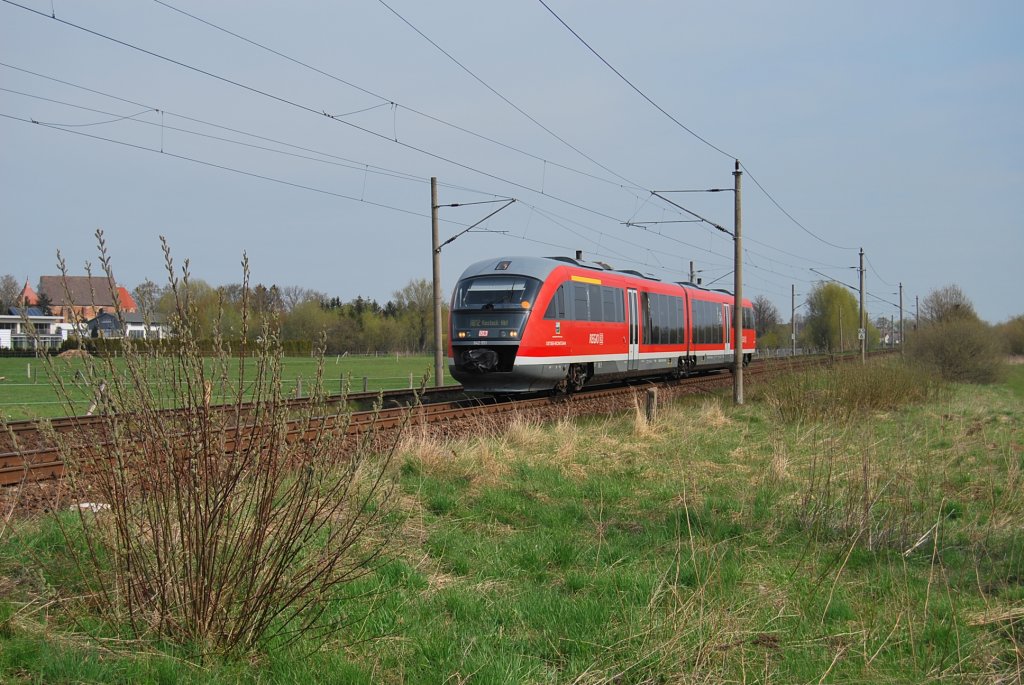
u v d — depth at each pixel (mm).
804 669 4840
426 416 15922
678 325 29031
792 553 7391
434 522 8094
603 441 13750
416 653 4945
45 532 6203
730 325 35625
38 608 4906
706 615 5434
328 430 5145
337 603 5555
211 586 4676
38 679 4152
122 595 4848
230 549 4809
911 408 19953
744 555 7250
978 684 4719
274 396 4848
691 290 31188
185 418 4734
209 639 4656
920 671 4883
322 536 6305
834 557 7195
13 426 13164
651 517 8703
